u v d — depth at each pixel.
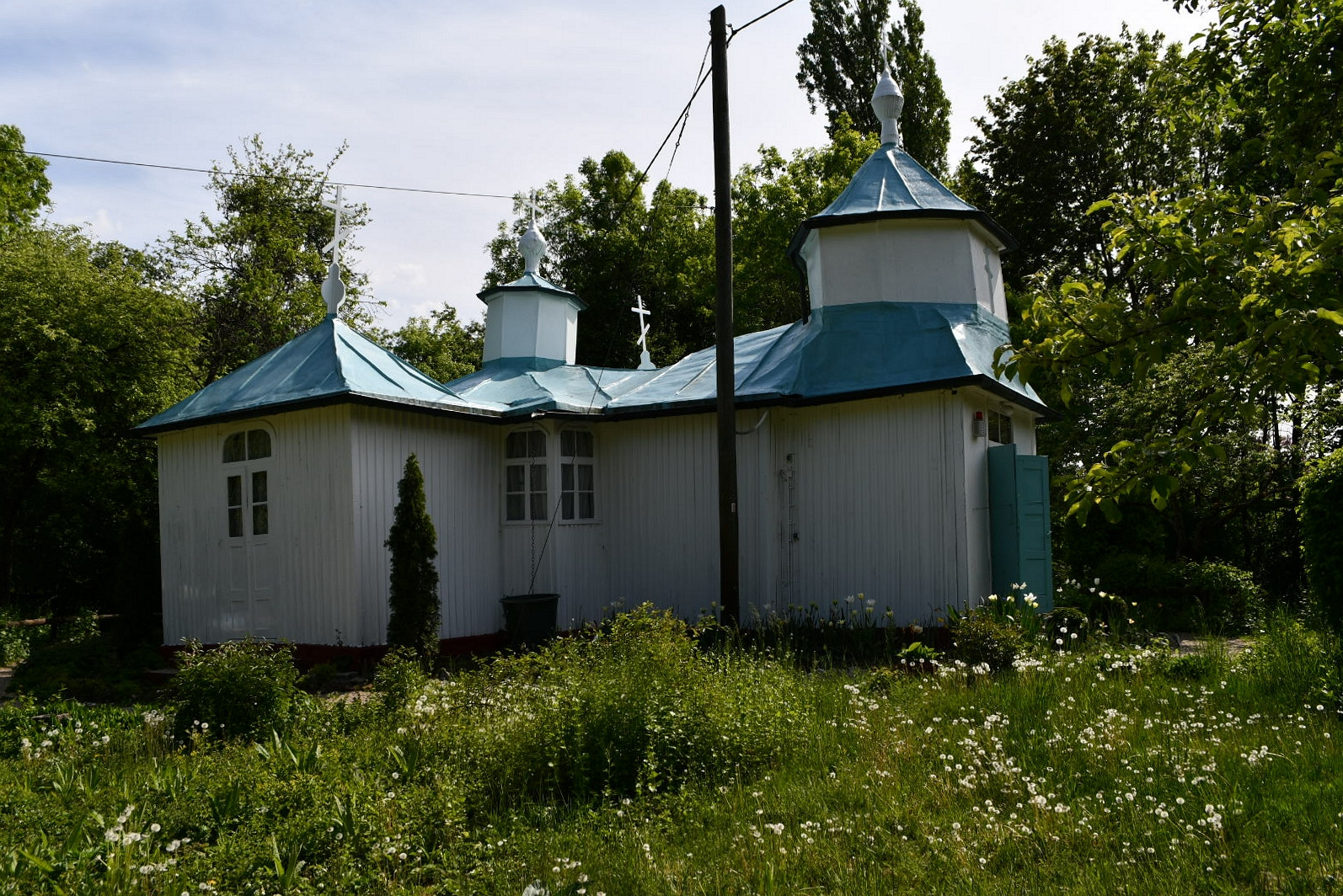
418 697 7.69
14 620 17.97
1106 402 20.02
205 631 13.77
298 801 5.34
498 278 40.41
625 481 14.49
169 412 14.32
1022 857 4.72
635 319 37.25
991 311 14.72
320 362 13.34
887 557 12.82
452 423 13.84
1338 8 7.34
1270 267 3.79
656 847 5.08
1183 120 12.89
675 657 7.30
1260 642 9.20
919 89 38.00
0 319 18.05
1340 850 4.68
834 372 13.40
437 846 5.01
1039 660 8.90
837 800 5.71
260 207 30.42
